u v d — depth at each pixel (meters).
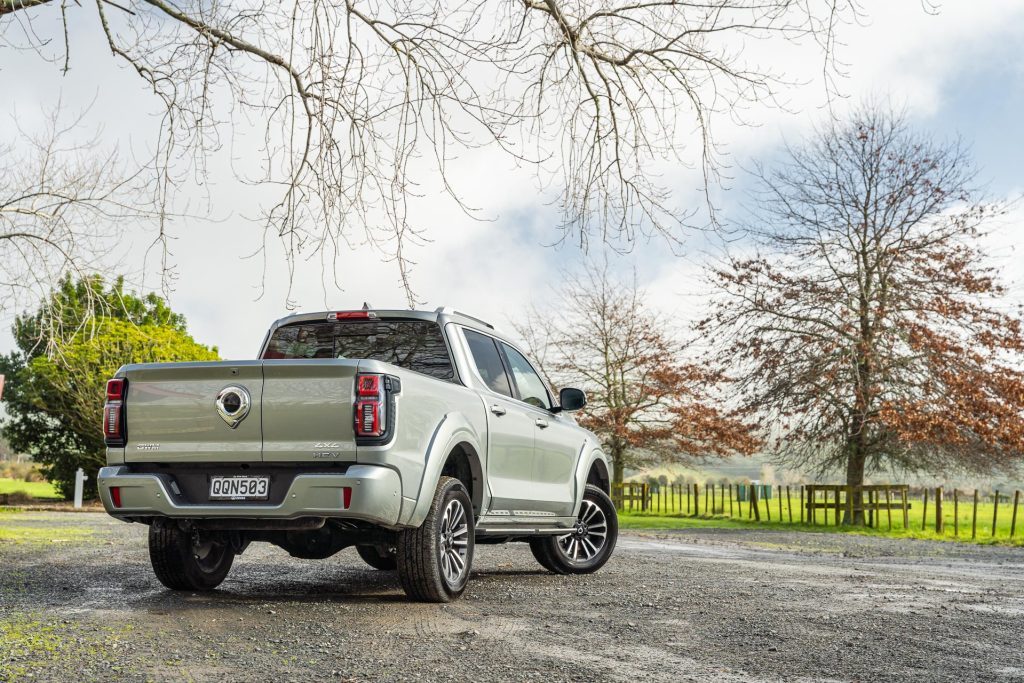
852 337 23.22
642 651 4.70
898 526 22.34
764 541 16.25
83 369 26.53
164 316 31.05
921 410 22.06
